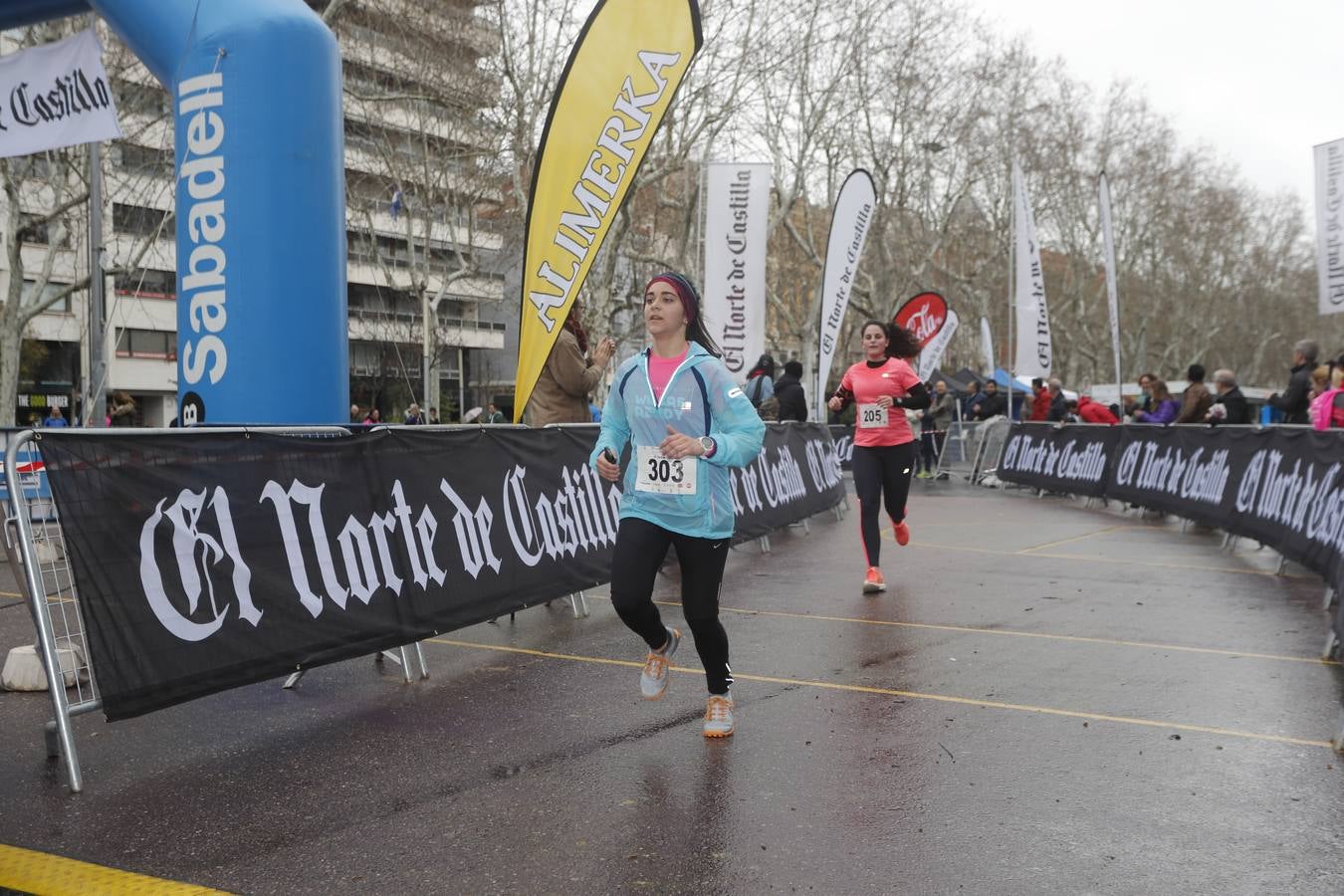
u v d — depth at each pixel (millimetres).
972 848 3377
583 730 4652
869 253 40969
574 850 3391
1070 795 3820
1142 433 13867
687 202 29406
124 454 4113
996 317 54625
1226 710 4875
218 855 3375
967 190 41562
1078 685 5312
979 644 6242
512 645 6344
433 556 5641
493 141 24969
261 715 4902
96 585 3967
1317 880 3145
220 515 4469
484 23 24406
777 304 39594
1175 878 3158
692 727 4680
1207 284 65000
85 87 8211
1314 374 12766
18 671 5301
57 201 23375
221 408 7137
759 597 7855
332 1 18562
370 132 27250
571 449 7191
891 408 8141
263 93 7086
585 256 7734
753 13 26812
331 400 7371
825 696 5152
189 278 7250
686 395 4359
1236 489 10445
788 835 3492
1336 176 11867
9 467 3834
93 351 19656
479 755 4332
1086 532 12031
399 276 43750
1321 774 4035
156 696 4113
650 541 4418
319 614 4855
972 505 15516
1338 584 6281
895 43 35469
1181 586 8258
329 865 3299
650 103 7684
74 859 3348
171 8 7387
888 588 8211
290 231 7152
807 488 12117
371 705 5066
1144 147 53844
